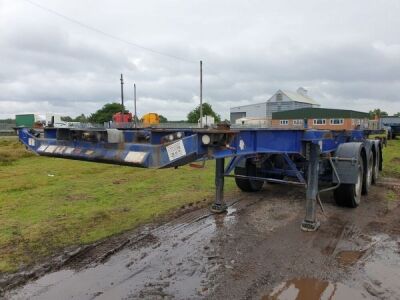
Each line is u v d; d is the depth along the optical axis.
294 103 62.66
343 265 4.04
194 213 6.02
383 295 3.40
